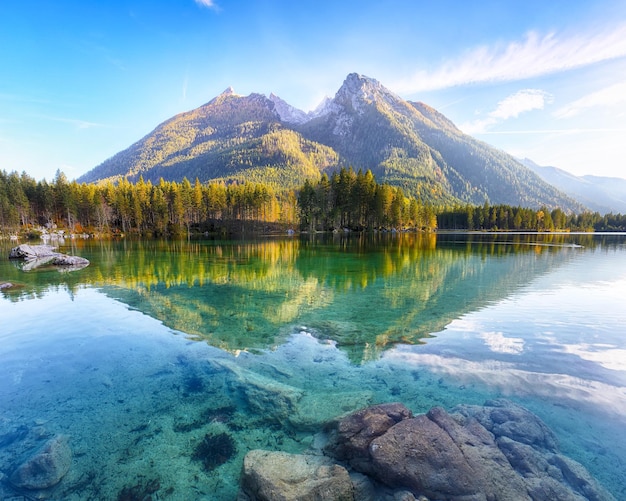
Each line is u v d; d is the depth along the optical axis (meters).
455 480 4.14
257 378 7.62
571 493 4.08
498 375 7.64
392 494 4.14
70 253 36.94
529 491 4.08
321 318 12.38
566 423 5.77
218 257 32.72
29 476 4.77
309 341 10.10
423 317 12.41
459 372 7.85
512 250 39.19
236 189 99.19
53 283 19.06
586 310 13.15
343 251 38.62
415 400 6.65
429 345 9.63
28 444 5.50
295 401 6.61
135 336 10.59
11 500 4.44
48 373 8.09
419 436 4.66
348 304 14.33
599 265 25.86
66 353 9.28
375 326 11.42
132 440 5.64
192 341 10.17
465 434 4.93
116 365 8.51
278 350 9.43
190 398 6.92
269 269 24.45
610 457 4.94
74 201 81.38
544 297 15.34
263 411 6.38
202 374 7.97
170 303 14.59
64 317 12.58
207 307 13.94
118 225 91.88
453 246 45.84
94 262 28.75
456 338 10.16
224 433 5.80
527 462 4.54
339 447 4.89
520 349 9.25
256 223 97.81
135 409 6.55
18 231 73.12
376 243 52.62
